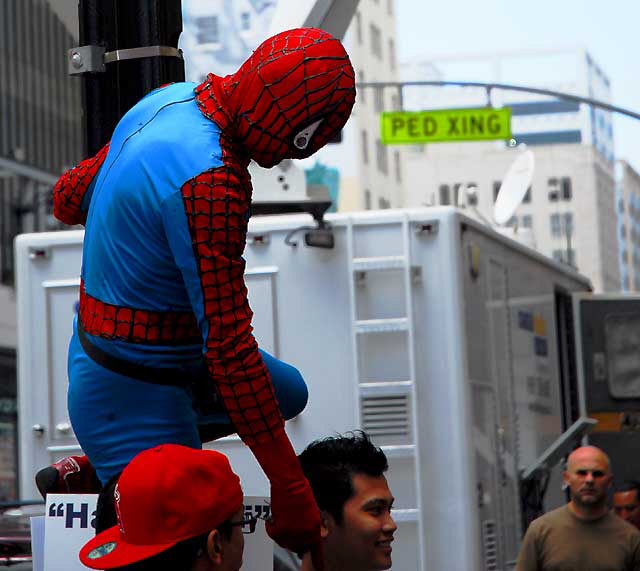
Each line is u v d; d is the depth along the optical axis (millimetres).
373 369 10602
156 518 4301
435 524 10500
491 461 11242
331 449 5363
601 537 12055
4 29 55594
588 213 145250
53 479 5707
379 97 109688
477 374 10984
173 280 4727
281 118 4648
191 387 4965
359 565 5324
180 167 4609
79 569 5379
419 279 10641
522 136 144375
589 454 12180
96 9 6695
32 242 10984
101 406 4844
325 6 10422
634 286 179125
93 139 6688
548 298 14281
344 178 98562
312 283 10680
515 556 12008
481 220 15625
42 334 10961
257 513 5484
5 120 54750
